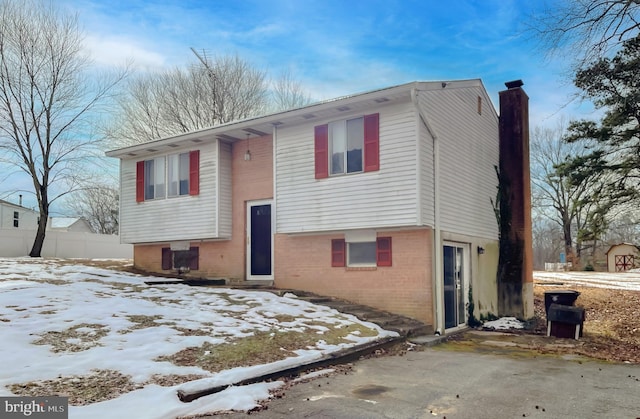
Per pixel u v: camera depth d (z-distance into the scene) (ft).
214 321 28.55
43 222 67.31
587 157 62.69
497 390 20.34
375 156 36.47
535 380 22.30
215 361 21.65
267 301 36.22
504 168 49.14
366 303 38.52
